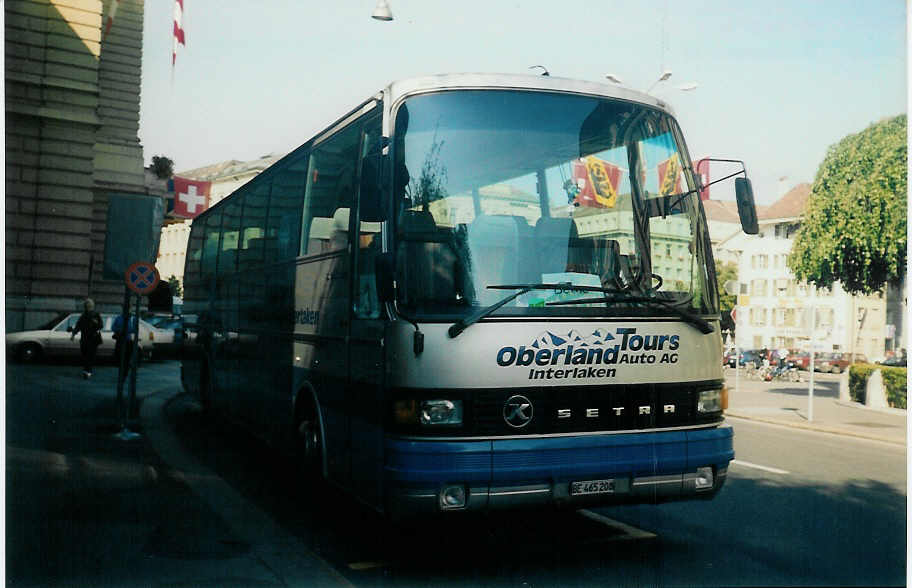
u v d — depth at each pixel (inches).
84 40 971.3
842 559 248.5
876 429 643.5
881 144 737.0
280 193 357.1
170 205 924.6
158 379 836.0
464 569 234.2
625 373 230.8
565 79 251.3
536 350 222.2
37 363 947.3
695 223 253.1
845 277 787.4
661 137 255.4
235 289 434.6
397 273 223.3
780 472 419.2
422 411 215.5
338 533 270.4
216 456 408.2
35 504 296.0
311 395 299.0
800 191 2385.6
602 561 242.2
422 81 238.8
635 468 226.7
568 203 239.0
